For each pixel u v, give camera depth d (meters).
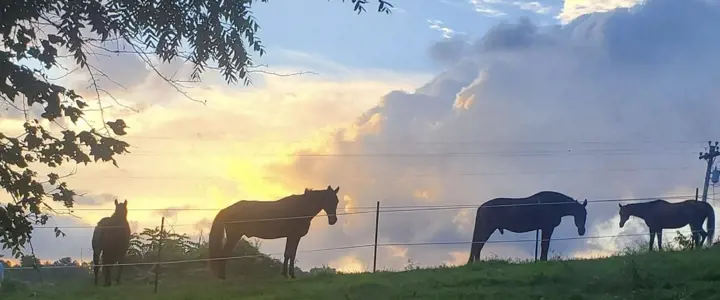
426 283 16.00
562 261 18.52
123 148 7.48
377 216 20.31
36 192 7.57
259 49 8.15
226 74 8.21
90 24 7.47
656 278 14.75
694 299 13.12
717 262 16.16
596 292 14.25
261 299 15.26
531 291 14.45
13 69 7.07
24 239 7.74
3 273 18.89
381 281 16.72
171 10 7.83
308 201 20.30
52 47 7.39
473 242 23.84
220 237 20.36
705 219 25.94
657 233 25.77
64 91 7.22
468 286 15.46
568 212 23.84
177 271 22.61
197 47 8.04
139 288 18.83
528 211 23.56
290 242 20.31
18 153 7.26
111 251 19.86
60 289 19.75
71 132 7.34
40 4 7.29
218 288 17.61
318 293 15.58
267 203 20.55
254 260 22.41
